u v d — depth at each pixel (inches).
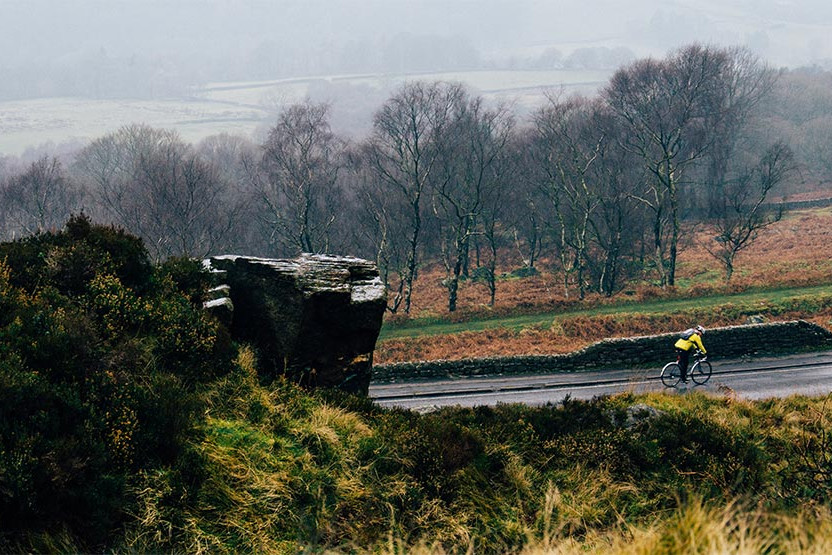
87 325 422.6
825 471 444.1
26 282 482.9
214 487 358.3
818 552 240.2
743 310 1891.0
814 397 760.3
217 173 3021.7
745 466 486.0
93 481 319.9
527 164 3036.4
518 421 526.3
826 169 4746.6
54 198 2704.2
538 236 3329.2
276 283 577.3
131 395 377.4
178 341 468.1
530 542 340.2
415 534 376.2
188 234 2377.0
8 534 285.7
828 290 2011.6
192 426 392.8
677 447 509.7
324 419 455.2
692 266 2903.5
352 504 384.2
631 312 1941.4
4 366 352.2
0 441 303.9
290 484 382.3
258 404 454.3
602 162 2785.4
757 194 3912.4
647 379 1069.1
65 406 346.6
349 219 2987.2
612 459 483.5
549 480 441.7
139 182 2684.5
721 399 724.7
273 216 3016.7
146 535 318.3
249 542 336.5
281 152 2642.7
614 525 386.6
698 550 233.1
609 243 2763.3
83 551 296.8
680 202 3690.9
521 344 1742.1
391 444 438.3
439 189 2662.4
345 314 570.3
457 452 444.8
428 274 3348.9
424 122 2532.0
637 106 2679.6
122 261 537.6
